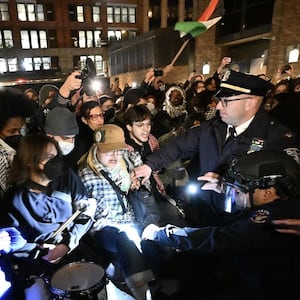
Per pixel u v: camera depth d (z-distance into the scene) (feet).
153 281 5.85
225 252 4.60
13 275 5.25
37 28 80.12
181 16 87.20
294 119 10.96
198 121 11.64
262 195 4.32
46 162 5.08
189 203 8.20
